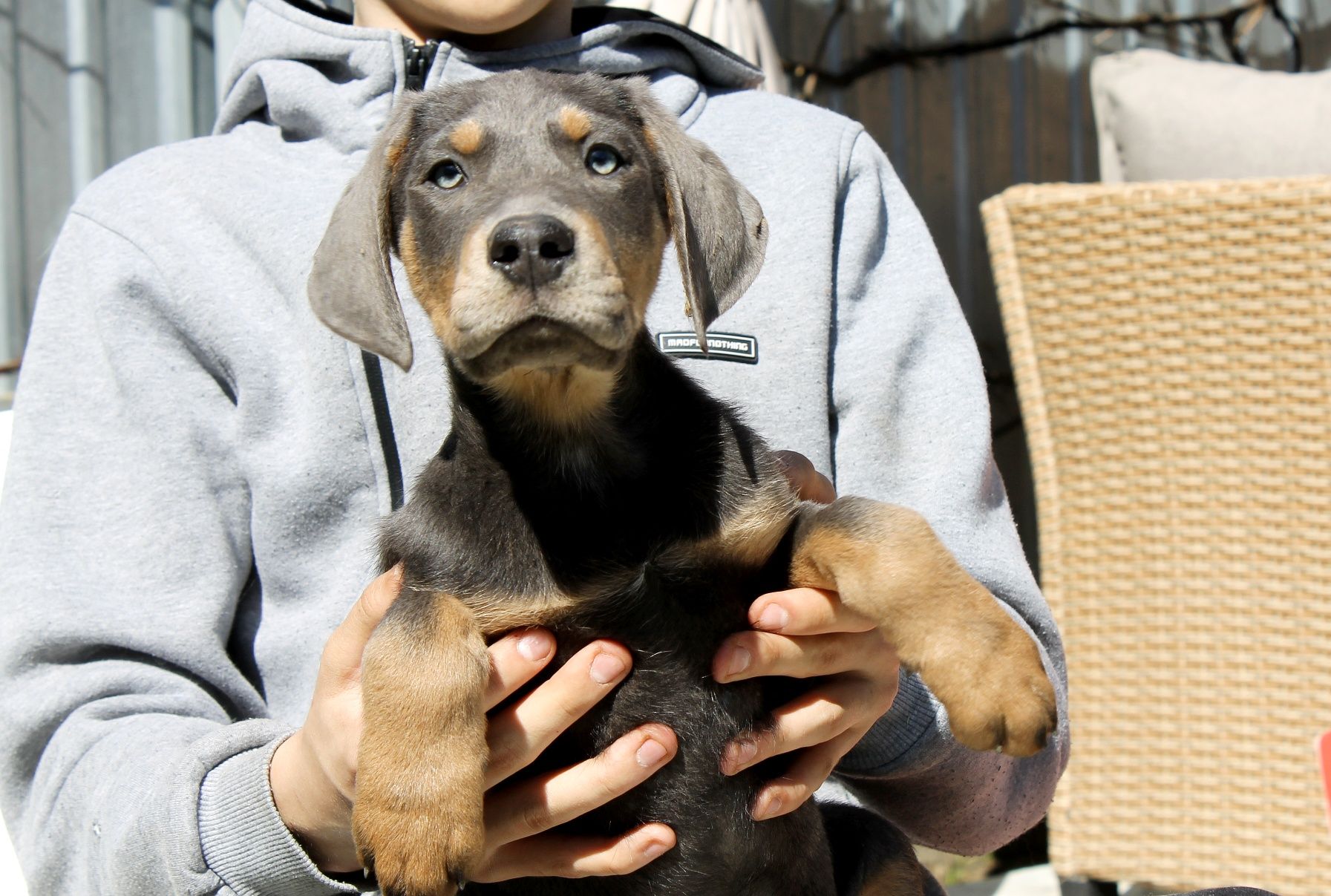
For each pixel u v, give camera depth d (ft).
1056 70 7.53
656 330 3.92
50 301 3.96
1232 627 4.34
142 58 6.02
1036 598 3.82
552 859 3.34
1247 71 5.33
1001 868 6.16
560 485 3.43
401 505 3.84
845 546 3.34
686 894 3.46
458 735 3.19
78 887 3.57
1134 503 4.41
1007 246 4.48
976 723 3.25
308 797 3.34
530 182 3.47
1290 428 4.26
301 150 4.09
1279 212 4.22
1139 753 4.42
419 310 3.93
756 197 4.01
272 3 4.19
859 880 3.62
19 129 5.91
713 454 3.47
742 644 3.35
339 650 3.36
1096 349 4.41
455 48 4.09
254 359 3.84
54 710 3.63
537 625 3.38
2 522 3.78
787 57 7.32
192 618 3.71
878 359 3.94
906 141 7.43
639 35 4.25
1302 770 4.28
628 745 3.28
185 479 3.80
